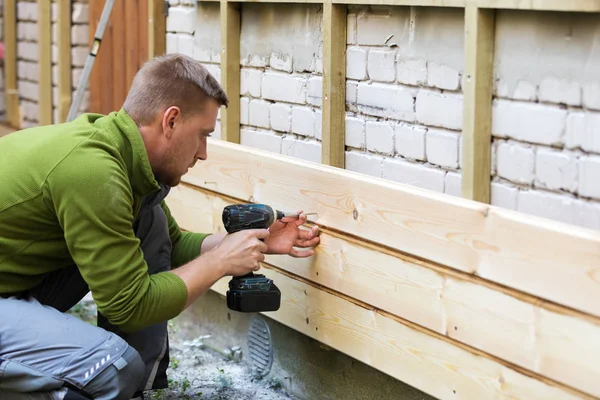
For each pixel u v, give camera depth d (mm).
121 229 2709
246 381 3754
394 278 2854
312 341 3480
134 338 3215
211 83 2852
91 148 2709
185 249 3418
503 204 2686
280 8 3561
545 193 2539
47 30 6141
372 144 3178
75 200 2654
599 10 2217
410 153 3002
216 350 4086
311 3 3365
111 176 2678
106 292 2711
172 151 2844
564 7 2299
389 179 3113
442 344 2701
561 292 2285
